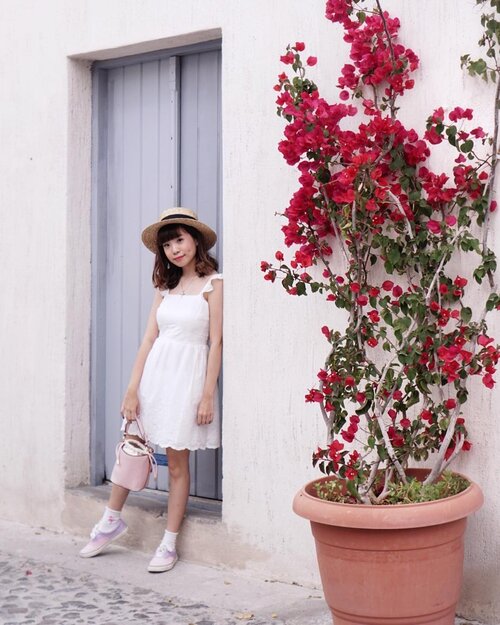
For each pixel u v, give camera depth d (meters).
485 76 3.82
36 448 5.69
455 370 3.62
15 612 4.31
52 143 5.54
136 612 4.27
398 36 4.10
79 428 5.59
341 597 3.66
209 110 5.15
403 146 3.98
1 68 5.82
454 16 3.96
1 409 5.86
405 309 3.88
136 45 5.15
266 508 4.60
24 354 5.73
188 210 4.83
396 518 3.46
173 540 4.84
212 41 5.00
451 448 3.96
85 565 4.93
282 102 4.02
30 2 5.63
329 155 4.04
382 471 3.97
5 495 5.85
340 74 4.30
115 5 5.20
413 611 3.59
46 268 5.59
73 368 5.55
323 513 3.58
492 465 3.90
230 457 4.72
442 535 3.56
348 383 3.84
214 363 4.75
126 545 5.19
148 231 4.86
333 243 4.30
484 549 3.94
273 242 4.55
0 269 5.85
